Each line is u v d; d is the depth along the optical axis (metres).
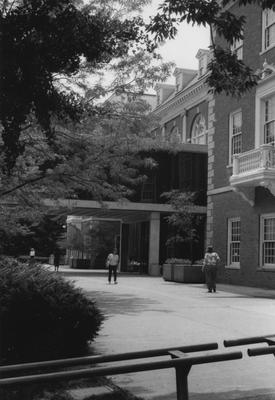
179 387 4.93
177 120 37.09
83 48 5.70
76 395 6.02
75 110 6.36
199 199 31.86
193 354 8.27
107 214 35.53
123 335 9.86
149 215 32.97
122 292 19.22
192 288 21.58
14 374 6.50
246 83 7.03
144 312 13.30
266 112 22.83
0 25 5.39
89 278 28.30
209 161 27.59
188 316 12.65
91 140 14.08
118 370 4.57
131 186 30.97
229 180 23.55
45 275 8.47
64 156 13.95
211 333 10.25
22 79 5.39
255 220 22.92
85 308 7.70
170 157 31.70
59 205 18.09
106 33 6.03
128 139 14.45
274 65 21.92
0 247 22.45
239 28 6.64
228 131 25.67
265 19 22.92
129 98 14.15
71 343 7.76
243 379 7.01
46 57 5.52
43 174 14.19
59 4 5.49
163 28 6.62
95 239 46.16
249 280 23.03
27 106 5.56
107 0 10.69
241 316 12.77
